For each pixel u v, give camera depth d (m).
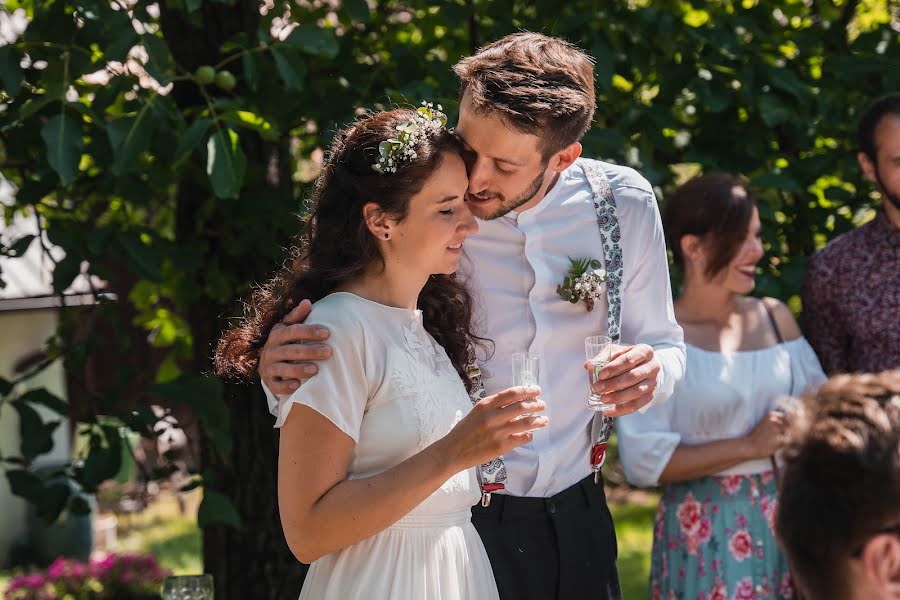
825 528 1.39
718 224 3.53
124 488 9.59
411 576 2.32
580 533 2.92
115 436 3.76
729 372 3.56
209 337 4.41
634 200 2.94
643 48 4.42
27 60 3.97
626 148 4.16
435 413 2.34
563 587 2.88
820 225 4.58
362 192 2.35
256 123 3.57
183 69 4.02
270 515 4.29
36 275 7.19
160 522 9.69
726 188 3.56
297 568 4.32
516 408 2.12
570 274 2.87
